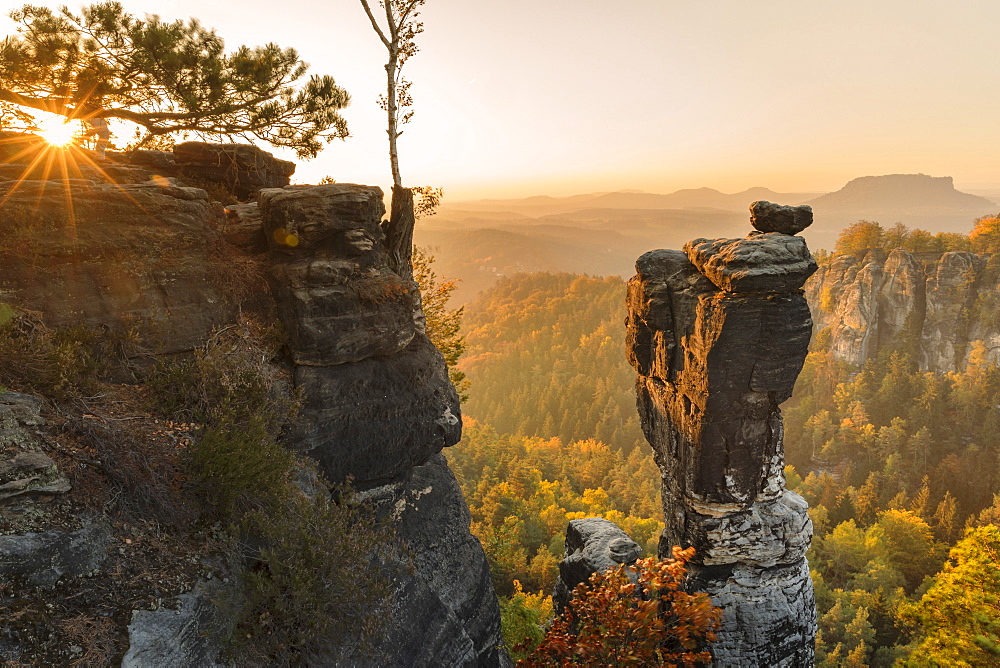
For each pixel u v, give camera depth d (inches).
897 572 2893.7
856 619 2268.7
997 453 4916.3
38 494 265.9
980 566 765.3
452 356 881.5
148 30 538.0
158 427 354.0
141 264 406.6
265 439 373.4
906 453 5423.2
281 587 309.9
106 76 561.6
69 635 233.3
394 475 483.8
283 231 451.5
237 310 446.0
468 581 529.3
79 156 550.0
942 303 6963.6
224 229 470.0
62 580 248.5
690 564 581.6
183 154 665.0
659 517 4178.2
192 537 304.0
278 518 330.3
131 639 243.0
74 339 365.4
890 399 6102.4
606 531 750.5
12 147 527.2
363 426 455.8
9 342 331.9
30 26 532.7
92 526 272.2
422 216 550.6
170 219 426.9
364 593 340.2
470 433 5944.9
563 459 5664.4
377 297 463.5
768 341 502.3
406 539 497.0
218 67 562.6
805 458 5900.6
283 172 763.4
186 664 260.4
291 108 615.8
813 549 3329.2
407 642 384.2
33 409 304.0
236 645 281.9
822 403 6643.7
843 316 7204.7
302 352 442.3
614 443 6801.2
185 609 267.6
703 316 521.0
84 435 309.4
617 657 461.4
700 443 541.0
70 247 384.2
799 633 579.2
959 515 3895.2
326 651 316.2
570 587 739.4
